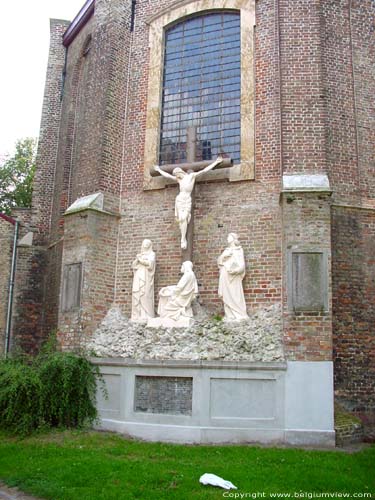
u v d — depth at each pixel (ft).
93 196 47.11
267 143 44.83
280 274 41.70
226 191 45.21
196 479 26.96
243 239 43.62
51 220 62.13
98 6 52.90
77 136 59.31
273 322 40.01
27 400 37.86
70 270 45.55
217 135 47.78
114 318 45.11
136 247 47.29
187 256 43.86
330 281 37.68
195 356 38.68
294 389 36.29
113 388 40.24
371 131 46.01
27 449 33.24
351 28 47.75
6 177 104.17
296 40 44.93
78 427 38.81
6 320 57.26
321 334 36.83
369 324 42.01
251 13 47.85
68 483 26.91
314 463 29.78
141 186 48.49
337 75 46.32
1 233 59.72
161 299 42.96
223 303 42.47
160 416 38.11
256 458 31.07
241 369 37.22
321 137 42.60
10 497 25.86
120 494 25.11
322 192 39.01
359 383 40.83
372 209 44.09
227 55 49.01
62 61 68.33
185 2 50.93
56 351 43.47
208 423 36.99
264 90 46.01
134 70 51.98
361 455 32.07
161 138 49.90
